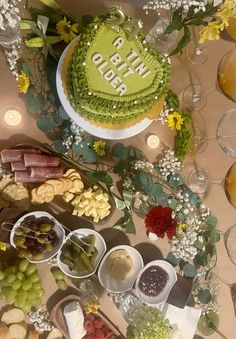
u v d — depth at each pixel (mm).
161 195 852
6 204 795
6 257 808
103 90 737
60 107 800
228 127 875
